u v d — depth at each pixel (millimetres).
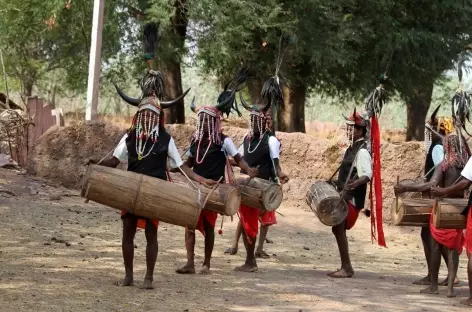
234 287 8641
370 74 28734
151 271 8188
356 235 13594
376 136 9797
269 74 25328
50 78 36875
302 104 28906
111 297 7688
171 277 8977
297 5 24953
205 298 7965
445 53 28688
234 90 9383
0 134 15812
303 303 8008
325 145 14961
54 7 24125
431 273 9016
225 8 23141
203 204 8078
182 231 12242
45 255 9602
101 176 7809
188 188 8047
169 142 8195
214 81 29031
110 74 26578
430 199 9109
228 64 25328
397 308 8008
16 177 14695
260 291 8500
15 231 10969
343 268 9867
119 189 7809
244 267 9797
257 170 9312
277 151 10016
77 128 14945
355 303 8133
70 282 8227
